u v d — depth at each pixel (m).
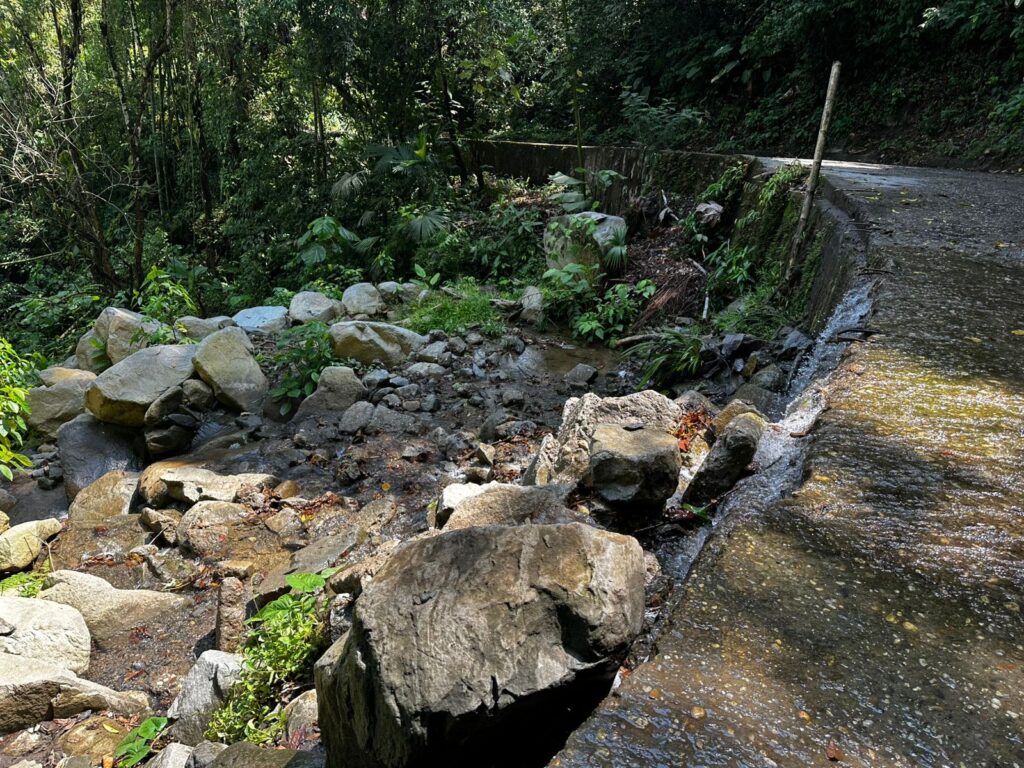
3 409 5.84
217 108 13.33
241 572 4.61
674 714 1.38
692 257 8.20
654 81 14.45
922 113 9.77
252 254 12.57
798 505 2.11
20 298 13.84
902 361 3.09
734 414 3.85
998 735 1.36
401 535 4.58
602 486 3.20
